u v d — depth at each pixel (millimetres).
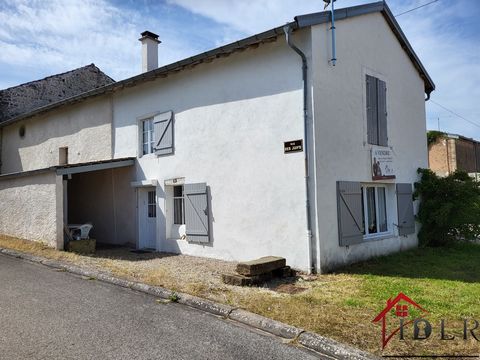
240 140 7797
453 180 9805
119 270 6871
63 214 8984
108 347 3691
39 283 6156
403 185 9359
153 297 5449
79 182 12273
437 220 9484
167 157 9367
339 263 7105
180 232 9180
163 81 9500
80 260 7832
